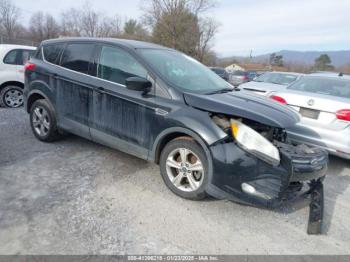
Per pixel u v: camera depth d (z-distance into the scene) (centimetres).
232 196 280
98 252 230
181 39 3916
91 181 342
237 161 273
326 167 306
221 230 271
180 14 3862
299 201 311
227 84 409
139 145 344
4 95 707
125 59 356
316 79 538
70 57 411
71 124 411
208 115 295
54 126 436
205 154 290
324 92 496
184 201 314
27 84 459
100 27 4903
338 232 283
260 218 296
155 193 326
